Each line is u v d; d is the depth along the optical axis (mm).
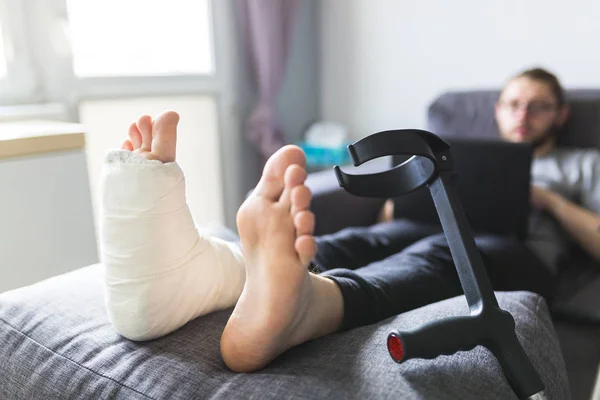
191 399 507
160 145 600
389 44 2004
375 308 662
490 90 1533
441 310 642
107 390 544
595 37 1550
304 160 547
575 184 1330
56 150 1116
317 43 2217
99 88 1567
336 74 2193
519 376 509
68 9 1474
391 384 482
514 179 1169
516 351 512
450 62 1862
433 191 591
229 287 679
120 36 1655
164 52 1777
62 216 1152
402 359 464
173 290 604
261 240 533
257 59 1896
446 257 915
